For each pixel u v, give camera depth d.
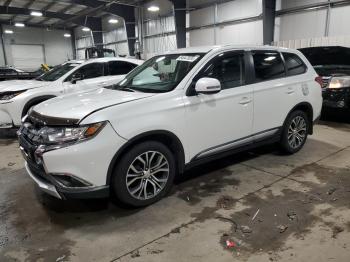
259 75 3.76
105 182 2.66
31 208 3.04
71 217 2.86
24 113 5.61
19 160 4.48
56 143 2.55
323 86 6.27
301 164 4.08
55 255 2.32
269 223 2.69
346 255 2.25
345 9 9.47
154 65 3.79
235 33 13.02
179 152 3.10
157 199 3.07
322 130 5.89
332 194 3.21
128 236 2.54
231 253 2.30
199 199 3.16
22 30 27.14
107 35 22.64
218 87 3.03
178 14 14.74
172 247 2.39
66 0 16.41
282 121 4.08
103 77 6.69
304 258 2.23
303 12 10.63
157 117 2.86
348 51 6.95
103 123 2.58
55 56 29.19
